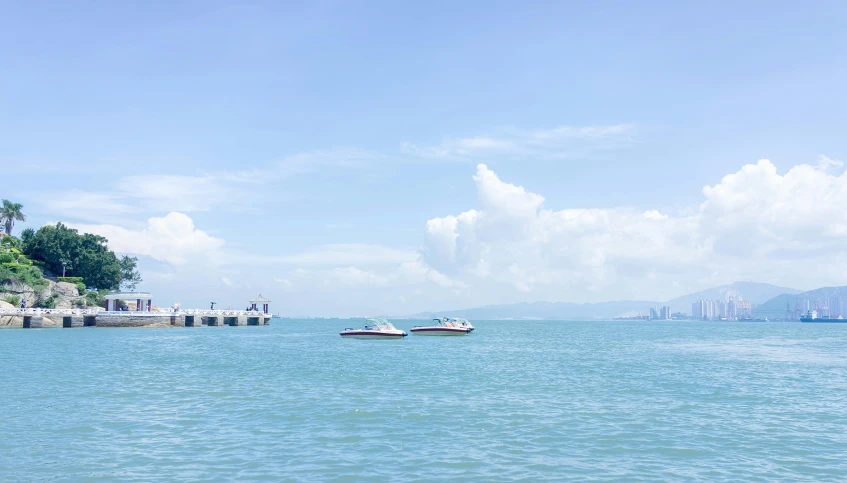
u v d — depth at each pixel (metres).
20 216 164.88
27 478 18.88
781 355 69.94
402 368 50.44
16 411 29.33
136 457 21.22
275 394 35.03
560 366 53.22
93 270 148.75
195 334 108.06
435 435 24.73
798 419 28.50
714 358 64.25
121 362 53.12
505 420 27.75
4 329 109.75
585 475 19.50
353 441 23.64
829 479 19.34
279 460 20.95
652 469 20.23
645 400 33.69
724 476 19.53
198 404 31.53
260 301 166.75
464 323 128.62
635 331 180.88
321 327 185.25
